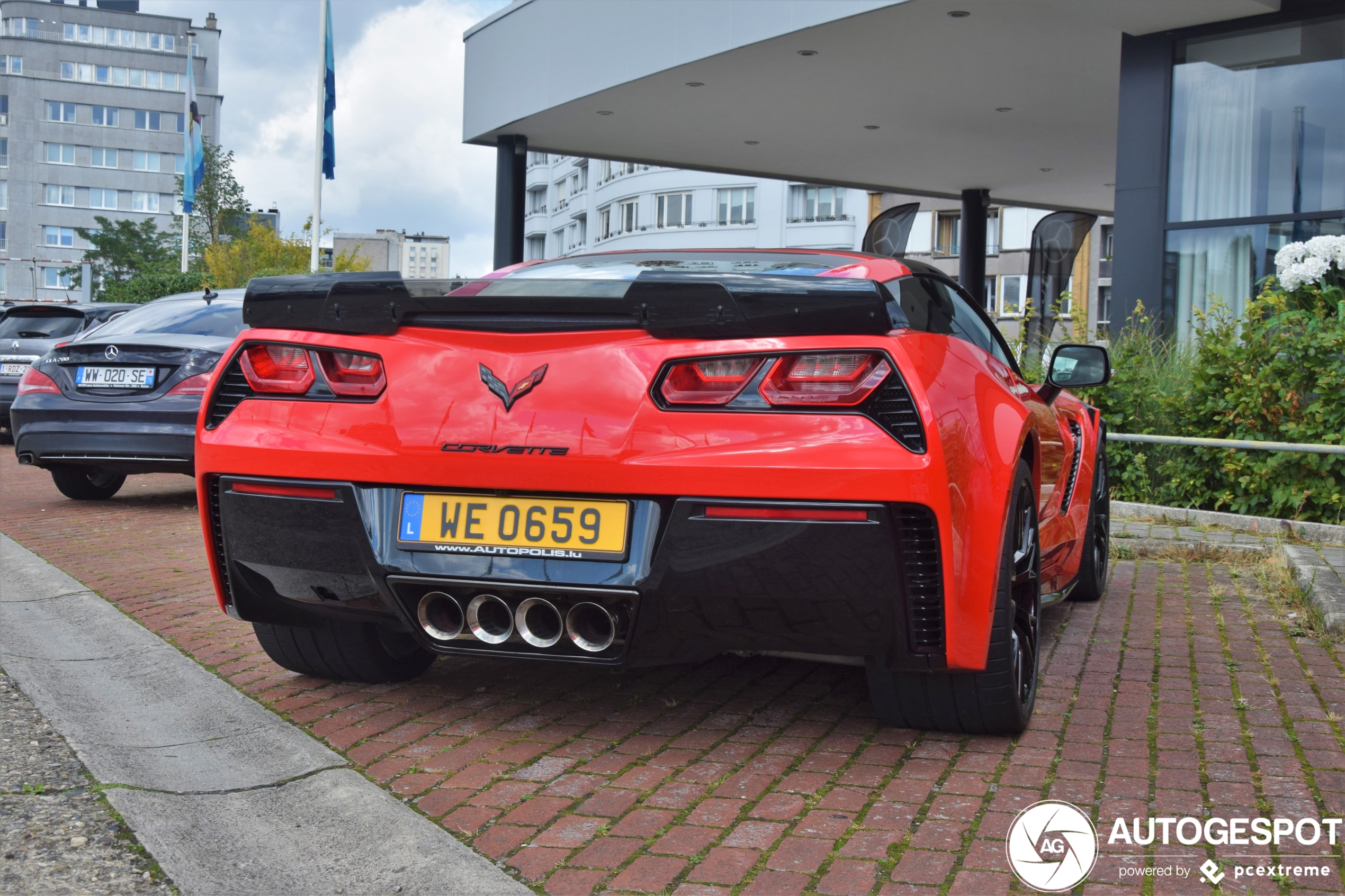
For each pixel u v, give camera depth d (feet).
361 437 9.17
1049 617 14.96
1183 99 34.53
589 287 9.29
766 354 8.34
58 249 313.32
